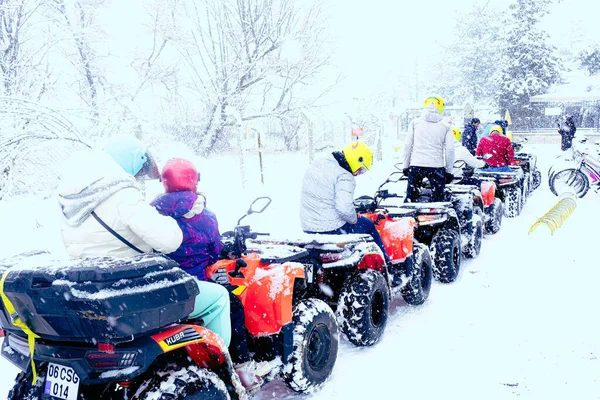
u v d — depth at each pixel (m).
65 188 2.67
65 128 9.31
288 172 14.58
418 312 5.52
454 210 6.84
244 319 3.50
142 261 2.53
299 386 3.66
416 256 5.57
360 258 4.48
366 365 4.26
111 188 2.65
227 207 9.57
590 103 42.66
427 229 6.94
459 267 6.78
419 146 7.54
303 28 16.91
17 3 11.43
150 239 2.68
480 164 8.90
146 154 2.98
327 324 3.96
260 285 3.51
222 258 3.64
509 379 3.82
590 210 11.38
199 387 2.63
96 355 2.50
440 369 4.09
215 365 2.93
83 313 2.36
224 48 16.55
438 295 6.07
